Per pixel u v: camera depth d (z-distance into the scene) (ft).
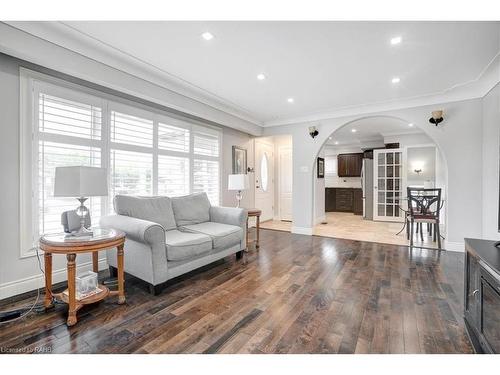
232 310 6.72
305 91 11.96
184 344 5.28
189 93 11.91
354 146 28.55
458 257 11.37
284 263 10.64
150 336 5.55
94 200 9.31
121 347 5.17
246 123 16.49
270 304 7.06
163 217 10.05
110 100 9.84
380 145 25.94
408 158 21.16
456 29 6.97
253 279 8.90
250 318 6.32
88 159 9.14
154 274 7.54
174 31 7.18
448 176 12.25
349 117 14.84
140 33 7.29
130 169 10.59
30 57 6.97
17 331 5.71
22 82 7.53
